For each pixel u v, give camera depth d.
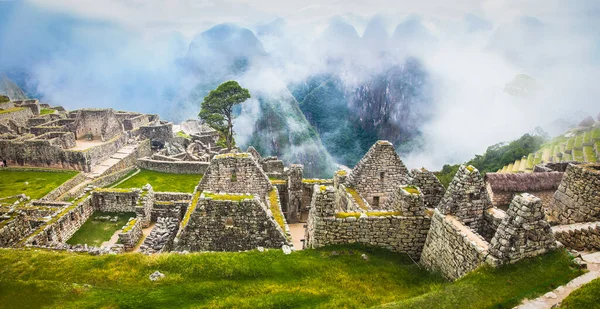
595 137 60.75
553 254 14.08
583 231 18.09
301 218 30.33
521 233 13.70
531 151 64.19
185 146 81.69
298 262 18.20
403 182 24.84
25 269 19.39
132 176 58.59
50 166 56.47
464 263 15.15
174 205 33.12
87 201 33.78
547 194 35.06
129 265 19.20
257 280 17.64
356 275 17.27
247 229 21.23
